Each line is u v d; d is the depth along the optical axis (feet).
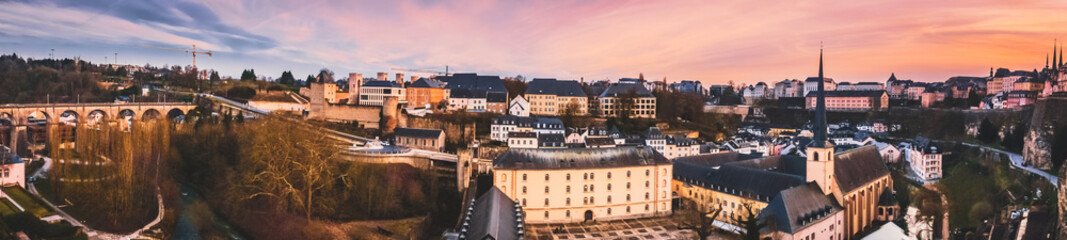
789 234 340.18
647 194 451.94
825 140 403.75
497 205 346.74
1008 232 411.54
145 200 381.60
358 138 625.82
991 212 470.39
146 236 335.06
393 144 609.83
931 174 630.74
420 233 384.68
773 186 418.72
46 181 447.01
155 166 443.73
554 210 433.07
